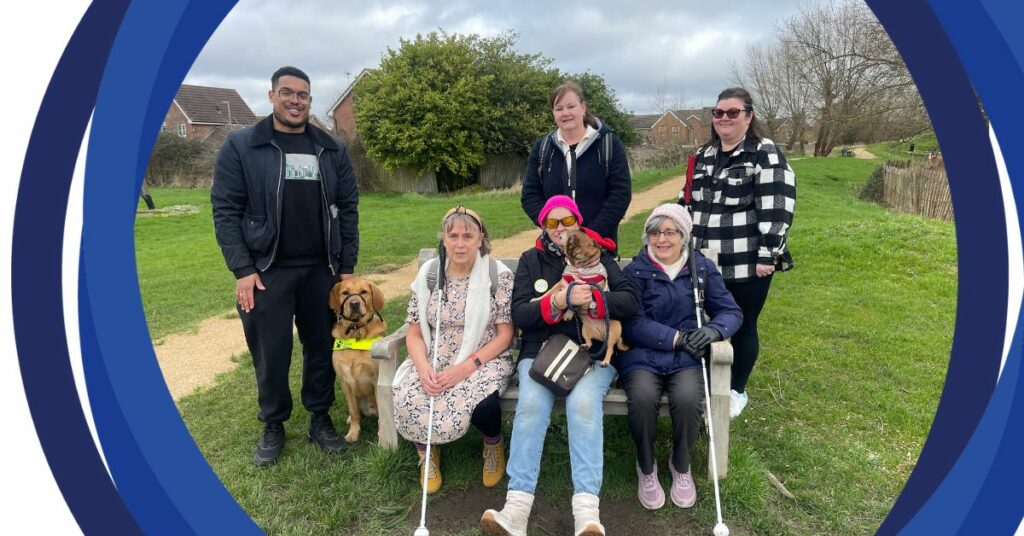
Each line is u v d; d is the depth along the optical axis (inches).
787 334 188.9
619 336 109.8
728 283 128.1
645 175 970.7
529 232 442.9
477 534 102.4
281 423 128.3
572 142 134.9
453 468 119.2
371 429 134.9
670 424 132.9
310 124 122.0
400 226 485.4
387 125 875.4
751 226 125.4
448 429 106.5
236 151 115.0
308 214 119.9
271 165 115.6
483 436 114.4
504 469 117.5
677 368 109.4
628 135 1171.3
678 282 117.3
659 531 102.1
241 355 189.9
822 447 125.0
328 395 129.3
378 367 127.8
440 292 116.3
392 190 972.6
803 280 253.3
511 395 112.2
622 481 114.3
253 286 117.6
